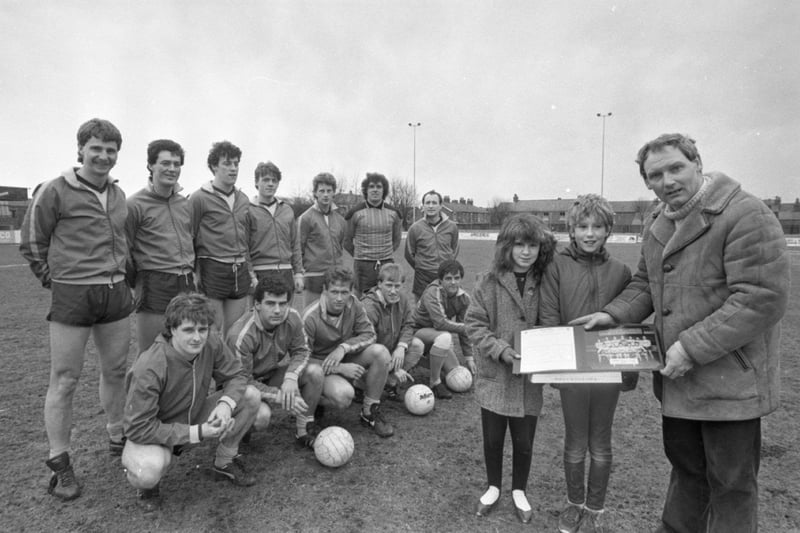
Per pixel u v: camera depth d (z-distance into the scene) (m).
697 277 2.18
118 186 3.38
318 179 5.84
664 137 2.24
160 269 3.84
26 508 2.97
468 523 2.87
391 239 6.37
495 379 2.89
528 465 2.93
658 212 2.52
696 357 2.08
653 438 4.07
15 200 55.97
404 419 4.51
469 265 19.45
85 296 3.11
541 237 2.79
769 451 3.78
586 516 2.75
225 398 3.21
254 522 2.86
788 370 5.86
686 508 2.47
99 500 3.07
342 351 4.13
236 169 4.53
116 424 3.61
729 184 2.15
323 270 5.95
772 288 1.96
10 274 15.84
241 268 4.64
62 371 3.10
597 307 2.72
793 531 2.78
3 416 4.31
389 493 3.20
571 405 2.71
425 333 5.21
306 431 3.88
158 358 2.98
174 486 3.26
